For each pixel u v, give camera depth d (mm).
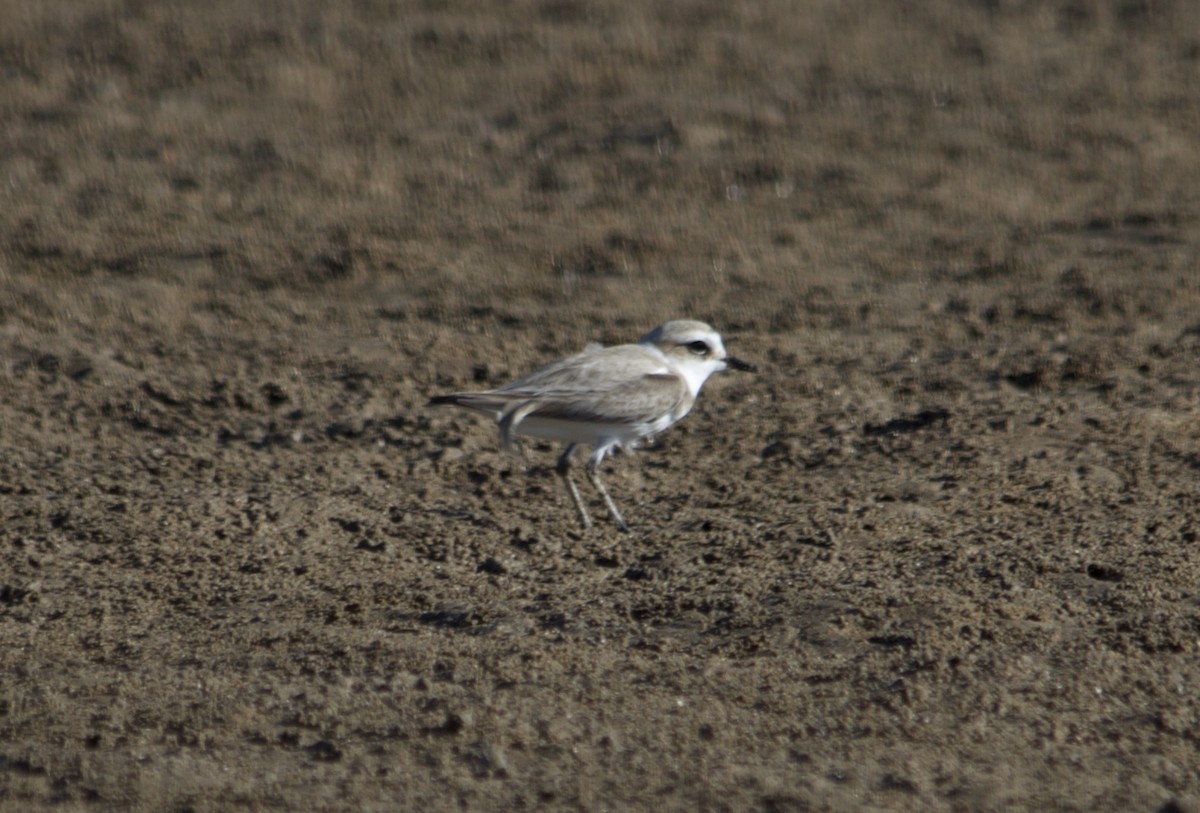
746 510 11992
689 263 18672
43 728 8703
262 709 8852
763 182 21188
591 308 17328
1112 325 16250
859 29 27203
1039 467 12477
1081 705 8641
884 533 11227
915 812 7672
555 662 9320
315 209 20266
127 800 8000
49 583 10914
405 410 14555
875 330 16484
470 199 20656
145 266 18453
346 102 23953
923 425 13664
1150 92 24250
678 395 11992
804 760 8172
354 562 11242
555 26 27016
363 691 9000
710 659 9320
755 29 27062
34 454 13578
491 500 12531
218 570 11102
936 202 20453
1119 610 9688
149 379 15234
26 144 22203
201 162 21766
